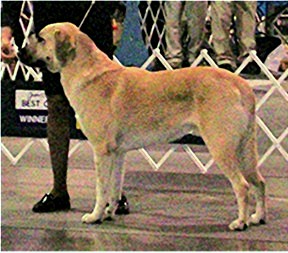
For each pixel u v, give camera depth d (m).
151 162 10.50
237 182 6.77
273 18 12.13
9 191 8.74
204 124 6.76
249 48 10.52
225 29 10.27
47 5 7.73
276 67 11.68
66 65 7.02
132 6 10.58
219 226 7.01
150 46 11.45
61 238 6.51
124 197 7.66
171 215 7.51
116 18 8.23
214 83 6.76
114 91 6.94
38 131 10.57
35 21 7.82
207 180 9.77
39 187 9.04
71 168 10.46
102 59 7.11
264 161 10.70
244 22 10.41
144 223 7.15
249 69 11.34
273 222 7.20
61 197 7.69
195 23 10.38
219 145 6.71
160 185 9.36
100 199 7.05
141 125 6.96
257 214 7.12
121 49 10.67
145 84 6.98
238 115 6.74
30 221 7.15
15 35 8.16
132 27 10.65
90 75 6.95
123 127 6.97
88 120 6.94
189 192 8.89
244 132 6.84
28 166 10.63
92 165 10.76
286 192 8.94
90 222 7.07
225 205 8.08
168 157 11.42
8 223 7.04
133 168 10.71
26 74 11.83
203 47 10.80
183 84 6.88
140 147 7.13
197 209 7.85
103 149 6.94
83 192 8.70
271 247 6.23
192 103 6.85
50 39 7.06
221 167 6.76
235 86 6.81
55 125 7.64
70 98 7.06
